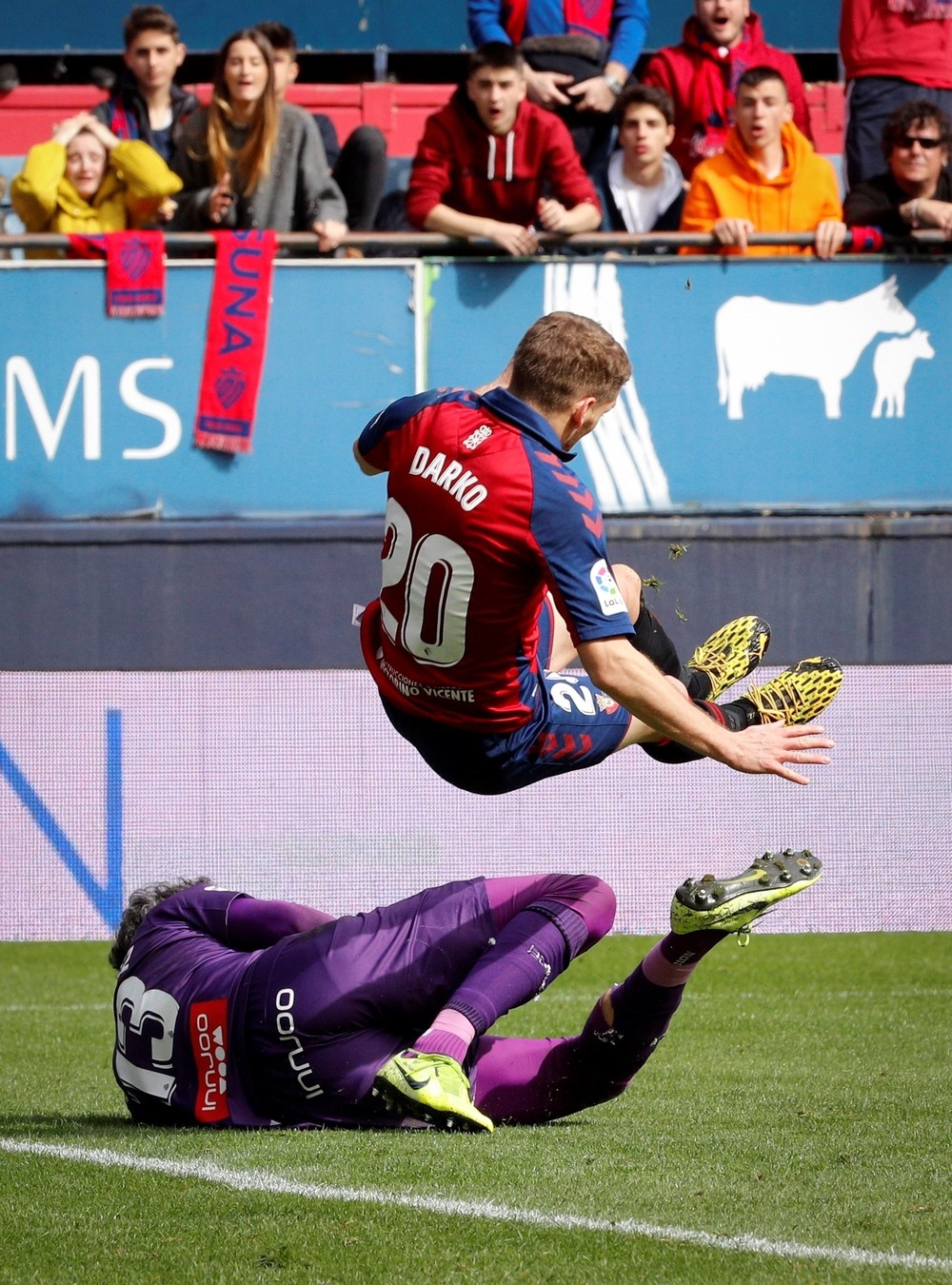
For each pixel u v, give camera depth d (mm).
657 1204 9938
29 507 24547
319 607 24188
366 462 11938
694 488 24703
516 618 11211
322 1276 8508
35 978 23969
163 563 24203
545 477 10773
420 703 11828
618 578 13273
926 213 24719
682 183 27078
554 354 11000
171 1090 12609
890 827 24219
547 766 12234
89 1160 11273
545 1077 12695
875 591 24328
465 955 12367
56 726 24062
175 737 24125
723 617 24219
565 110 26828
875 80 27625
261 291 24547
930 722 24312
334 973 12234
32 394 24578
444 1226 9445
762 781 24156
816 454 24750
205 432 24594
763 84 25047
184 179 25500
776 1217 9609
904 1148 11594
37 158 25453
